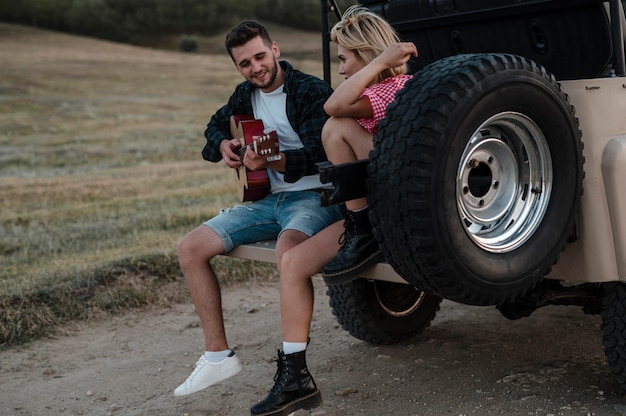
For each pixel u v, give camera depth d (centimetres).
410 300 474
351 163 304
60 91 3444
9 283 614
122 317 570
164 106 3130
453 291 300
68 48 5316
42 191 1311
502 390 390
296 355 335
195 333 536
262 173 392
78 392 435
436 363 441
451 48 421
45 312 557
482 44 405
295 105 382
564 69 379
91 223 948
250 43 379
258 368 457
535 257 316
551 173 319
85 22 9050
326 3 433
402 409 378
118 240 811
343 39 349
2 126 2483
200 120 2741
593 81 330
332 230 343
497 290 308
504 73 298
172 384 440
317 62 3934
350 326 463
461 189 309
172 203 1100
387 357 456
